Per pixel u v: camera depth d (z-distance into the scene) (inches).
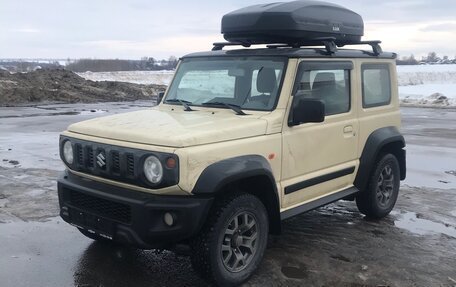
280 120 185.3
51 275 175.2
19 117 696.4
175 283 170.9
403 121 698.2
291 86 190.4
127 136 163.3
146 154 154.2
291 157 191.0
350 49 239.6
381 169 243.6
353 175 230.8
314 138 202.1
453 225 242.1
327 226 236.7
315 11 209.2
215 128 166.1
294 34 201.2
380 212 247.0
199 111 199.8
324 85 209.5
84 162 172.1
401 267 188.9
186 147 153.3
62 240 209.6
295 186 193.6
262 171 169.8
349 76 225.8
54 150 426.0
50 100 1019.3
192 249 162.4
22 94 1005.2
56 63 3567.9
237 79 201.9
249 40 216.2
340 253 201.8
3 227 224.4
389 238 221.3
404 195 297.6
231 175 158.1
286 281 174.7
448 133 570.6
